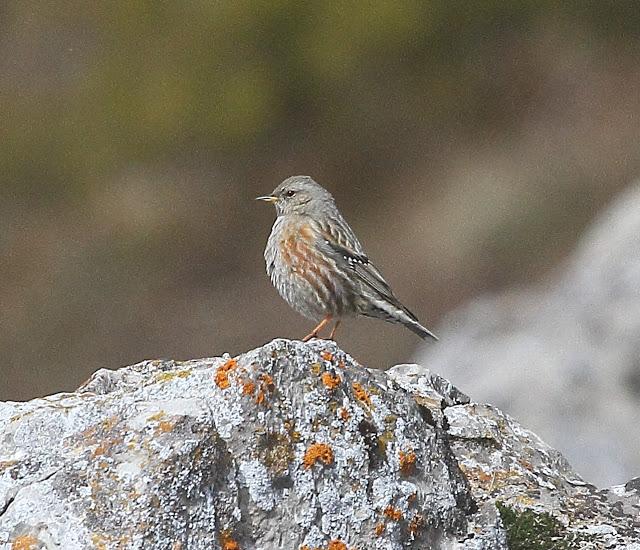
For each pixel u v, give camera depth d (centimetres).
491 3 2853
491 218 2322
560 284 1498
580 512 627
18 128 2850
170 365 627
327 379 533
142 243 2559
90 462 507
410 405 556
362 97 2817
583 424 1215
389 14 2877
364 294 873
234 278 2464
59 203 2736
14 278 2508
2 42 3020
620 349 1271
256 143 2809
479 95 2744
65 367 2303
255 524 509
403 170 2639
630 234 1380
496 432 667
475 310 1444
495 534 556
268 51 2903
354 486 524
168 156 2808
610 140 2469
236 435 515
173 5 3102
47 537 491
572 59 2731
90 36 3016
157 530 490
